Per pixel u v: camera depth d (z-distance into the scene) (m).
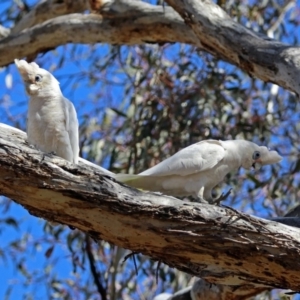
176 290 14.23
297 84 10.03
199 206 7.10
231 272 7.37
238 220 7.07
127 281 14.44
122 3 13.26
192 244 7.10
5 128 8.61
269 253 7.09
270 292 13.35
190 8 11.33
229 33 10.94
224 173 8.42
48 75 8.34
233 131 14.22
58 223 7.38
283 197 14.87
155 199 7.05
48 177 6.81
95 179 6.95
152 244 7.21
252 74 10.84
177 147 14.07
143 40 13.11
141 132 14.05
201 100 14.09
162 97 14.42
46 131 8.15
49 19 15.17
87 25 13.45
